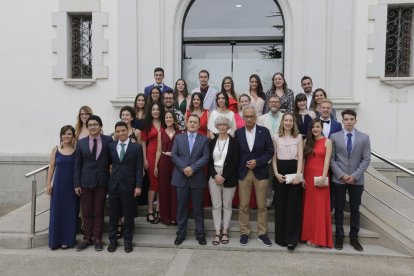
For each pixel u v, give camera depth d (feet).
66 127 16.19
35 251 15.67
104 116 24.27
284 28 23.94
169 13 23.79
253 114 15.74
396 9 23.03
